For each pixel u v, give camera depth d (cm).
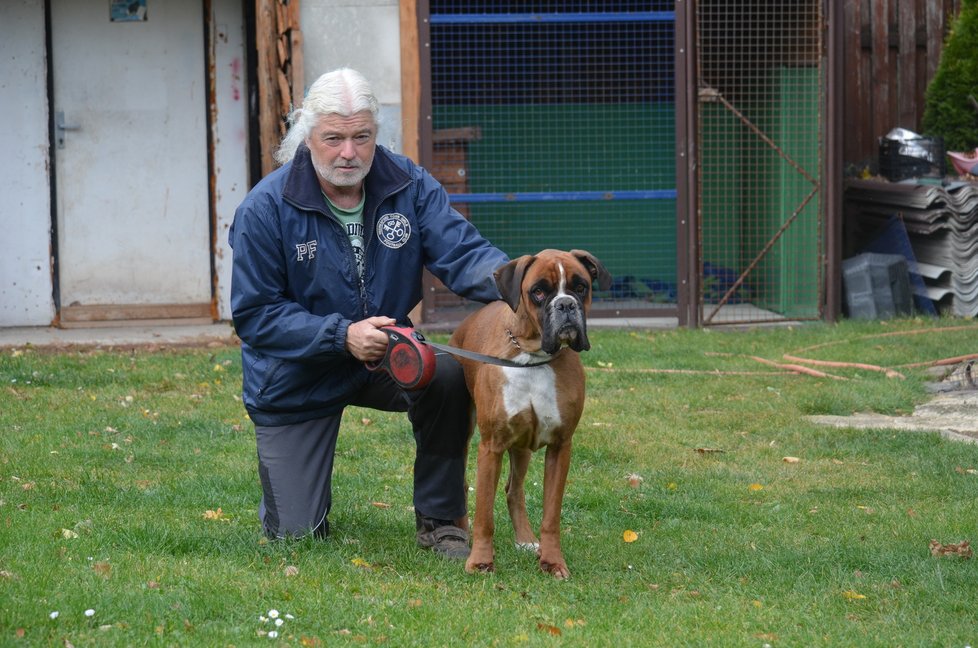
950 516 478
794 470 557
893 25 1115
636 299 1072
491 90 1050
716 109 1045
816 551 430
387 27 902
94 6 931
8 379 723
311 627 336
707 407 685
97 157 945
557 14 919
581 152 1073
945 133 1073
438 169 1049
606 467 560
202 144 956
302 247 408
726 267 1055
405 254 421
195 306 968
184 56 947
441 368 420
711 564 419
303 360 405
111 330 928
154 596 348
